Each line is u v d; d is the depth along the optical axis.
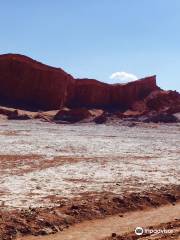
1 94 101.50
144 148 41.12
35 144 40.91
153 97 111.00
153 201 16.58
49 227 12.88
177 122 83.81
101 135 58.03
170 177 23.55
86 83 112.31
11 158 29.94
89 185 20.42
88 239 11.95
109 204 15.48
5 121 77.00
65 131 63.34
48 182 20.94
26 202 16.22
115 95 114.12
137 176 23.69
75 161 29.61
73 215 14.01
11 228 12.34
